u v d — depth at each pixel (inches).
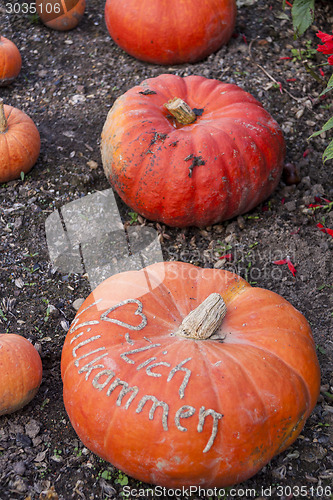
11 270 69.6
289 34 86.7
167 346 56.5
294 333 57.7
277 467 58.7
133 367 55.6
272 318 58.2
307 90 81.3
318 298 67.7
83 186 75.3
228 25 82.1
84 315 58.9
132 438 54.4
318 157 76.7
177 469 54.4
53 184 75.4
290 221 72.5
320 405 61.7
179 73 82.4
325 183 75.4
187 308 59.7
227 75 81.9
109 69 84.6
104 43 87.8
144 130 68.6
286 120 78.9
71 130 79.4
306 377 56.7
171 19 79.8
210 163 67.3
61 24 87.8
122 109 70.4
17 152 73.0
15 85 83.4
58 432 60.6
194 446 53.9
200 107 71.5
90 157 77.3
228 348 56.4
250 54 84.1
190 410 54.0
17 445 59.8
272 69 82.9
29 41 87.7
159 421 54.0
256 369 55.4
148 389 54.7
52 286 68.9
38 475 58.6
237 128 68.5
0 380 58.3
